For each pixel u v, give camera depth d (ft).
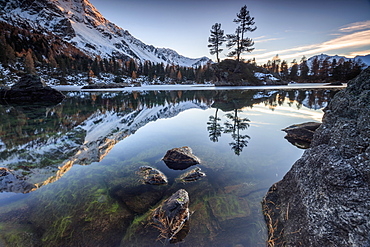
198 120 32.99
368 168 7.25
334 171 8.04
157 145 21.12
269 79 125.80
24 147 21.13
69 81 264.93
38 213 10.59
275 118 32.07
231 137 23.24
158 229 9.37
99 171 15.56
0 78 186.39
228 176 14.24
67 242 8.78
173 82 357.82
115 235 9.11
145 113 41.37
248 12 110.63
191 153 17.95
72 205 11.28
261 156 17.65
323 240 7.14
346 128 9.41
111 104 57.93
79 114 41.16
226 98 62.90
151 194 12.32
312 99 53.72
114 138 23.95
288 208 9.58
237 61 122.93
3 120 35.29
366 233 6.13
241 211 10.52
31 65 230.89
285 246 8.20
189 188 12.84
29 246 8.53
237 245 8.48
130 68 391.86
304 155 11.09
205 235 9.01
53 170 15.81
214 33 132.05
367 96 9.64
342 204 7.20
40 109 48.57
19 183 13.70
